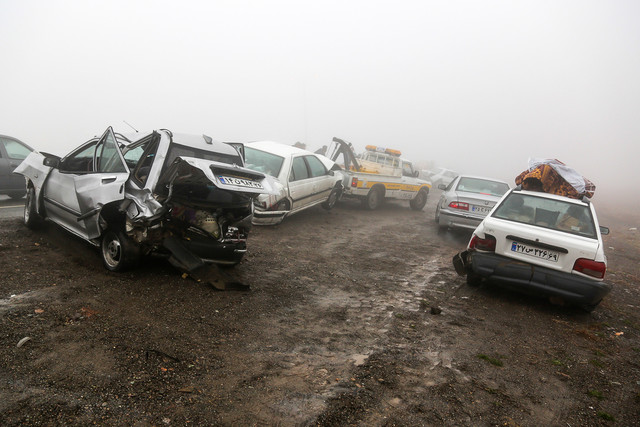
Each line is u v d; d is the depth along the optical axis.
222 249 5.55
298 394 3.24
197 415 2.83
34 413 2.65
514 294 6.54
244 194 5.75
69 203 5.79
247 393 3.18
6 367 3.10
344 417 3.01
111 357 3.41
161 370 3.33
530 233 5.75
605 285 5.42
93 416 2.70
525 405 3.48
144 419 2.73
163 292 4.91
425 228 12.32
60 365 3.21
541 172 7.18
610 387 3.96
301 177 10.34
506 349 4.56
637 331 5.65
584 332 5.25
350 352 4.09
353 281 6.47
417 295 6.12
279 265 6.77
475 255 6.00
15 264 5.14
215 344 3.89
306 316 4.88
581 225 6.05
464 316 5.44
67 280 4.88
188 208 5.37
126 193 5.02
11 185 9.07
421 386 3.57
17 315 3.89
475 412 3.28
